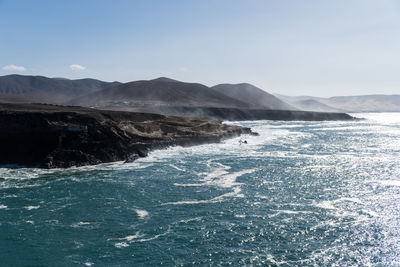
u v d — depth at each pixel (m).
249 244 34.72
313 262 31.17
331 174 64.50
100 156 77.38
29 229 38.31
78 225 39.47
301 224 39.59
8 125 77.31
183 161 78.81
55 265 30.86
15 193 51.69
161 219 41.25
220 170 68.38
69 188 54.50
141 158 82.75
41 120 78.81
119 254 32.69
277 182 58.44
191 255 32.44
